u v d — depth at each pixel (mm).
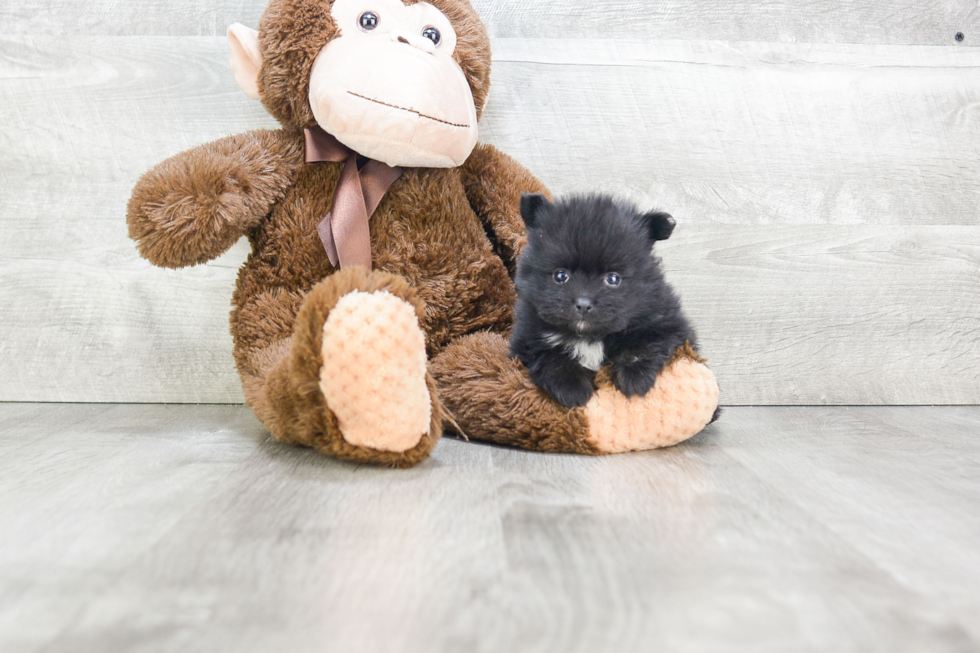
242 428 959
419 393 799
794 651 543
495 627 570
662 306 882
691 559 651
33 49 1069
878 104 1115
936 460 862
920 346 1120
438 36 945
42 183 1077
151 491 753
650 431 875
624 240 865
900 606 604
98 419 999
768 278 1110
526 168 1054
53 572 627
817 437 947
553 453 877
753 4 1105
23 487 760
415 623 575
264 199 929
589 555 654
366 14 922
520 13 1091
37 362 1085
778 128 1109
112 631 559
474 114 954
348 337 775
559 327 870
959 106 1108
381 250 952
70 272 1081
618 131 1099
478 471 813
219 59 1077
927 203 1118
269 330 930
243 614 587
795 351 1113
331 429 798
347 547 661
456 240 971
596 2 1096
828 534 691
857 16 1114
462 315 973
